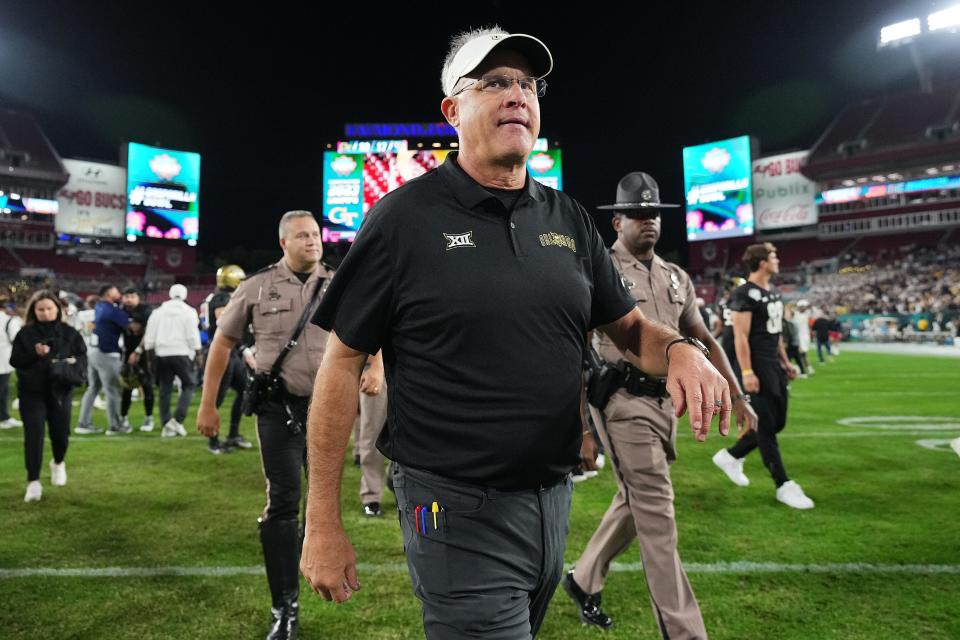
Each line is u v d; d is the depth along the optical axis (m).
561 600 3.37
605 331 1.86
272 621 2.91
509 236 1.52
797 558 3.81
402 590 3.41
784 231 52.47
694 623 2.64
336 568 1.48
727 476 5.95
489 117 1.58
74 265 47.22
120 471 6.30
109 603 3.26
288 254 3.37
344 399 1.52
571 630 3.01
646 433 2.88
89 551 4.02
